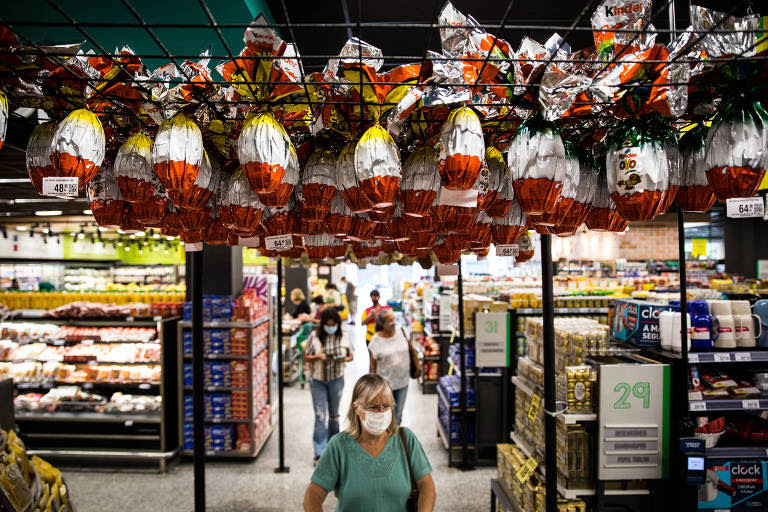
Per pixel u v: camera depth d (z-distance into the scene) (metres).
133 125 1.58
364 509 1.93
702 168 1.40
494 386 4.60
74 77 1.28
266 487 4.21
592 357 2.56
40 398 4.90
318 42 3.86
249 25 1.15
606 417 2.33
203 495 2.54
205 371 4.77
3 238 11.49
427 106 1.29
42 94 1.32
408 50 4.02
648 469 2.34
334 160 1.55
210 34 2.44
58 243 13.53
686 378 2.28
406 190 1.43
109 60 1.30
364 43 1.27
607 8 1.31
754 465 2.37
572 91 1.24
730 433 2.59
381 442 2.03
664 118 1.38
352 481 1.95
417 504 1.98
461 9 3.46
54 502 2.11
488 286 6.31
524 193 1.32
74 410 4.86
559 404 2.35
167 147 1.29
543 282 2.11
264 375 5.34
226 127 1.56
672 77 1.23
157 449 4.69
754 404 2.39
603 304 4.68
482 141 1.25
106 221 1.67
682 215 2.28
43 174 1.30
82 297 6.12
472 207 1.47
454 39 1.22
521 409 3.16
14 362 5.01
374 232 2.02
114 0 2.03
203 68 1.37
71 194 1.26
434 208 1.45
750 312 2.63
